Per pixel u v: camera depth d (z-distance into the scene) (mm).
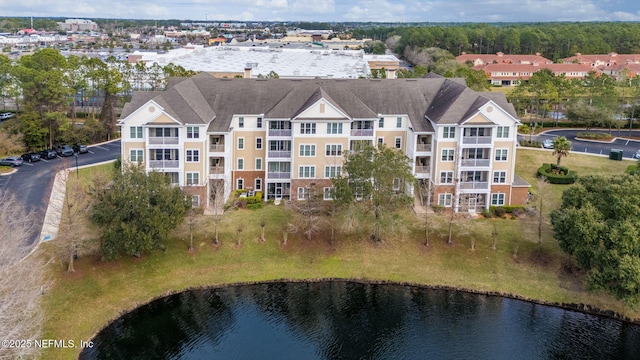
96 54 198750
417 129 64062
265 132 65438
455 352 43281
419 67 124375
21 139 84750
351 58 163125
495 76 156500
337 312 48594
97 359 41344
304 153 64438
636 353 43438
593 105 96875
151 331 45219
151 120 59250
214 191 63500
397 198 55875
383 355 42844
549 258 54469
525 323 47156
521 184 64500
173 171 60625
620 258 45250
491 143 62188
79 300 46562
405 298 50750
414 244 57125
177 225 52469
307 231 58031
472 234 58438
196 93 66062
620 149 86188
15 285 37781
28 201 61750
